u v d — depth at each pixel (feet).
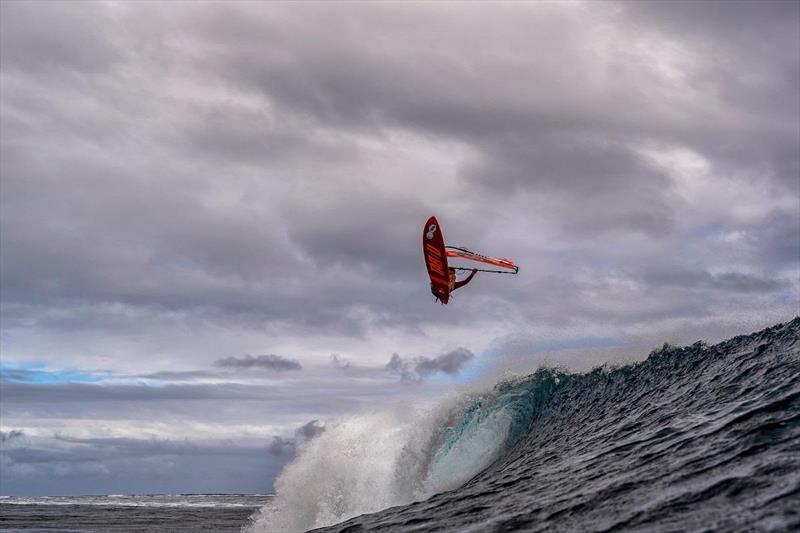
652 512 27.02
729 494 26.81
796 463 28.45
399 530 35.47
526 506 33.32
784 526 22.65
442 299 71.77
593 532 26.61
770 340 48.26
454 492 44.50
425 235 71.10
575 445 45.32
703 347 51.65
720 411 39.86
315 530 41.78
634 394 50.85
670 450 35.35
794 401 36.68
